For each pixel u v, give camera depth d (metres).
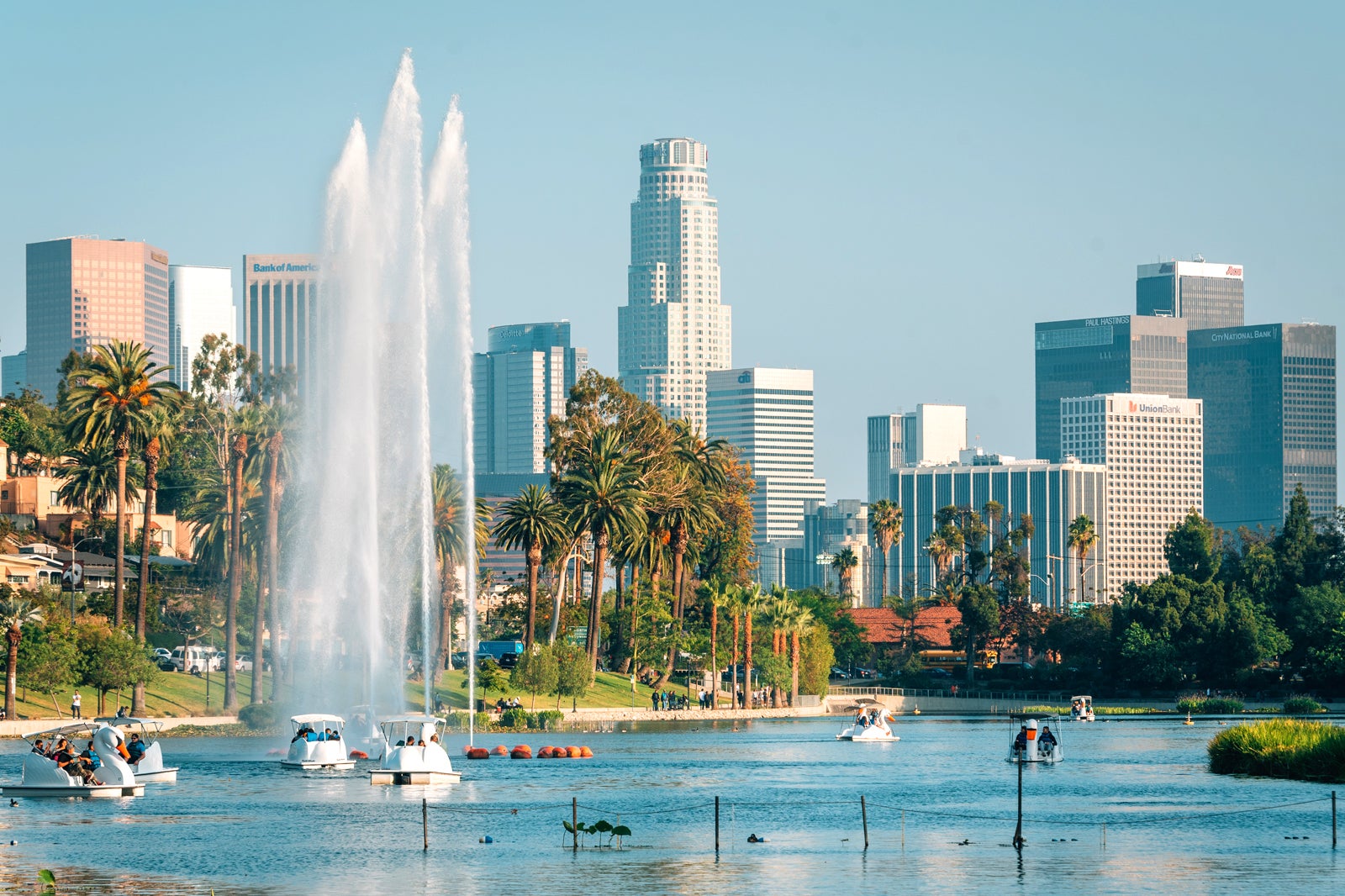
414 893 69.75
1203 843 84.94
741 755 161.38
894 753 165.62
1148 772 137.12
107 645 177.25
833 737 198.38
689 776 131.00
